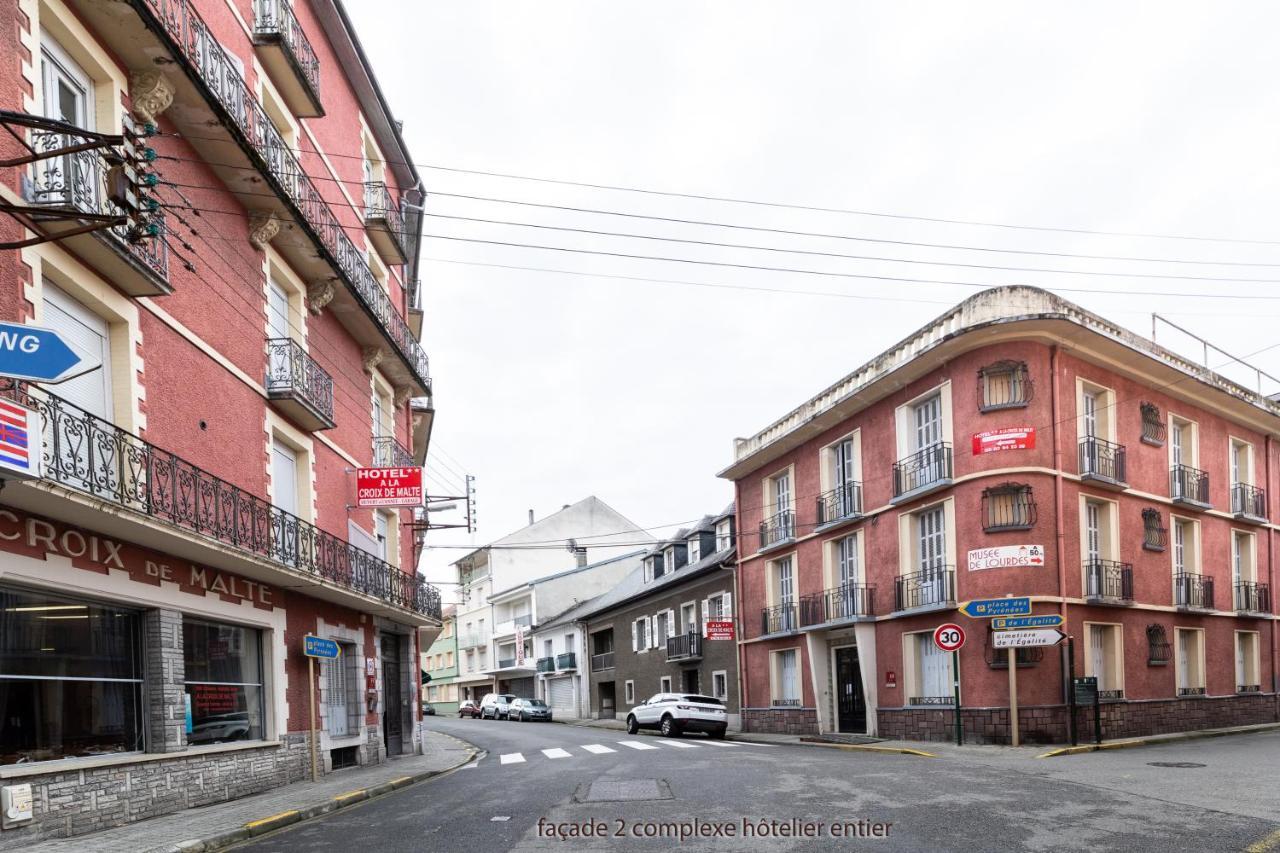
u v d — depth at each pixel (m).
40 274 9.33
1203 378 22.73
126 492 9.93
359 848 8.52
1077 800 9.83
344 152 20.25
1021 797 10.11
